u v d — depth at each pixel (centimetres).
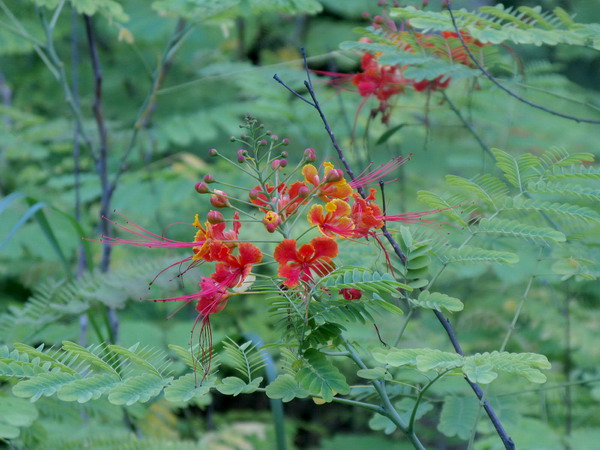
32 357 215
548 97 536
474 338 507
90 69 754
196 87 705
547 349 483
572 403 430
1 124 600
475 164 557
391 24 325
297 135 555
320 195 202
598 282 525
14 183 634
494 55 323
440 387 346
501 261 231
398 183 591
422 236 253
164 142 562
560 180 252
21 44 630
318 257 190
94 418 362
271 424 596
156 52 732
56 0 407
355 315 193
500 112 520
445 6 288
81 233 329
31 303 334
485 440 359
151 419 425
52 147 606
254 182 529
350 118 529
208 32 757
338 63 548
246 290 203
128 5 725
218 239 200
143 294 311
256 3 380
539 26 319
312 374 192
